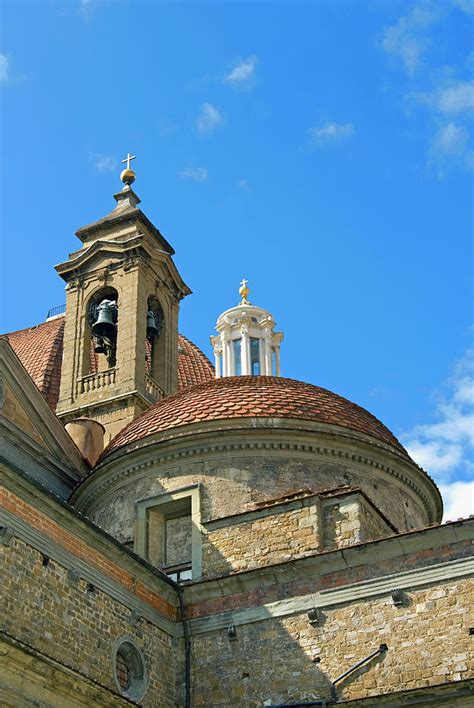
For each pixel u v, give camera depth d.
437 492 34.56
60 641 23.48
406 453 34.12
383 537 26.41
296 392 33.94
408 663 24.44
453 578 24.84
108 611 25.47
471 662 23.72
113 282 47.88
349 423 32.62
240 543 28.64
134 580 26.81
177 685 26.97
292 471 31.19
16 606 22.53
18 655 21.42
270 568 27.14
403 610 25.09
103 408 44.09
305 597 26.50
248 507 30.16
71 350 46.69
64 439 37.41
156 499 31.30
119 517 31.89
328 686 25.14
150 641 26.67
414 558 25.56
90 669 24.14
